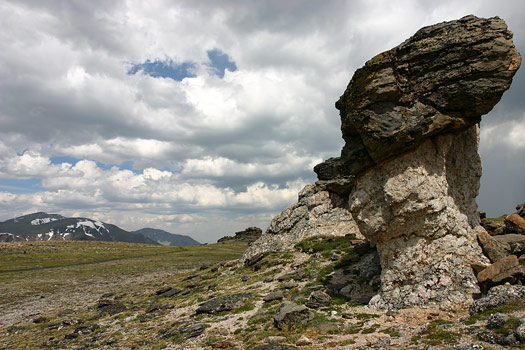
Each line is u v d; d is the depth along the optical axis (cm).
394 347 1577
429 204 2338
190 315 3019
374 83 2341
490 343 1366
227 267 5500
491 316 1525
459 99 2216
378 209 2544
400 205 2395
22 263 10581
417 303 2192
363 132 2420
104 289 5881
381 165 2556
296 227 5469
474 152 2667
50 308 4581
